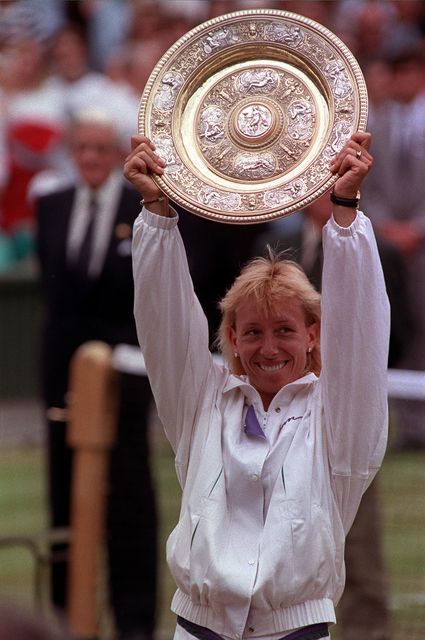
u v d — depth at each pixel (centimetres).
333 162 1141
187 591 1185
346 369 1158
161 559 2133
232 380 1222
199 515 1177
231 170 1190
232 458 1186
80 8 3806
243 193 1170
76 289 2188
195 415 1228
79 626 1939
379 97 3081
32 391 3681
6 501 2667
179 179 1184
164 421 1245
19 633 593
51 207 2230
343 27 3672
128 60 3700
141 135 1204
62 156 3619
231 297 1234
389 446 2119
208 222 2164
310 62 1198
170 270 1198
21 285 3659
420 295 2803
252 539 1168
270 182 1177
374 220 2927
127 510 1962
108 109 3516
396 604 1802
